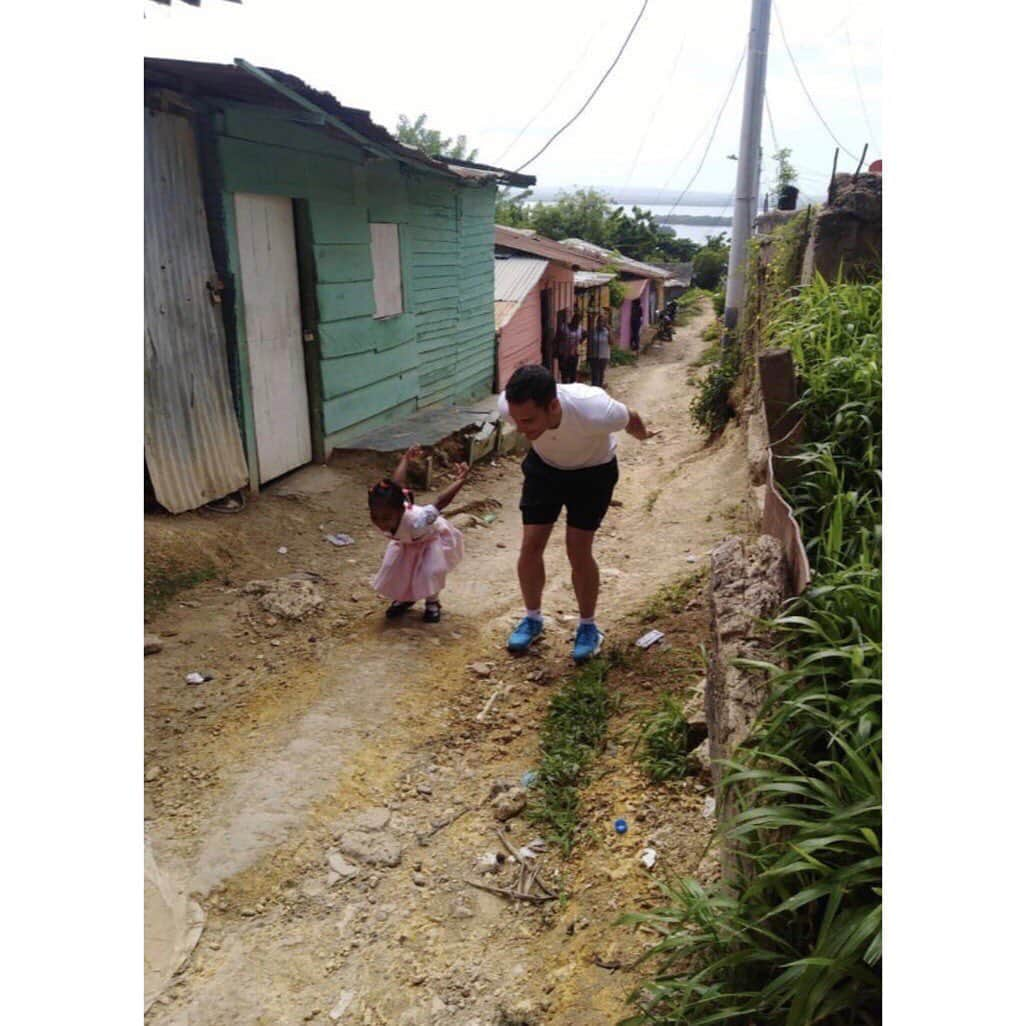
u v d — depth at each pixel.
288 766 3.48
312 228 7.19
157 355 5.59
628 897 2.67
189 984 2.50
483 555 6.23
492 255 12.48
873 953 1.54
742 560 3.01
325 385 7.64
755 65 11.37
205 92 5.75
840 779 1.93
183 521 5.79
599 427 3.86
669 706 3.50
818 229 5.93
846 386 3.83
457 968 2.55
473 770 3.55
